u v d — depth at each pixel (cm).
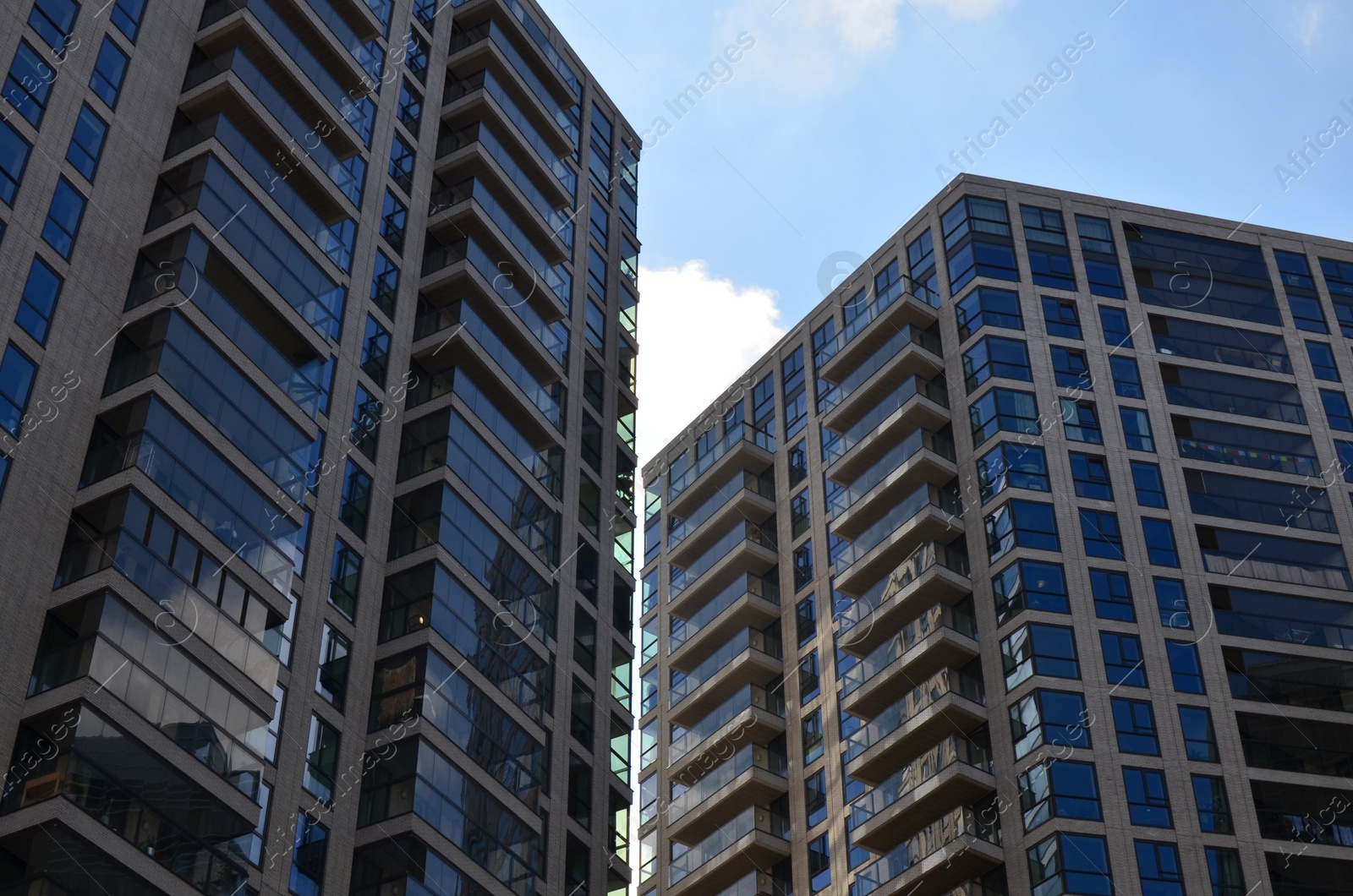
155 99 5725
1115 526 8006
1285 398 8700
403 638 5609
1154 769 7219
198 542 4894
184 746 4594
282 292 5716
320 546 5541
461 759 5509
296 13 6425
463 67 7569
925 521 8206
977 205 9212
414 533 5891
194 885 4459
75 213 5191
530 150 7500
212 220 5509
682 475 10312
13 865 4159
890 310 9056
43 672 4444
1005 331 8675
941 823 7331
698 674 9225
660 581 10169
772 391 10062
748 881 8400
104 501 4744
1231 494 8244
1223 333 8894
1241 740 7381
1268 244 9375
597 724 6475
